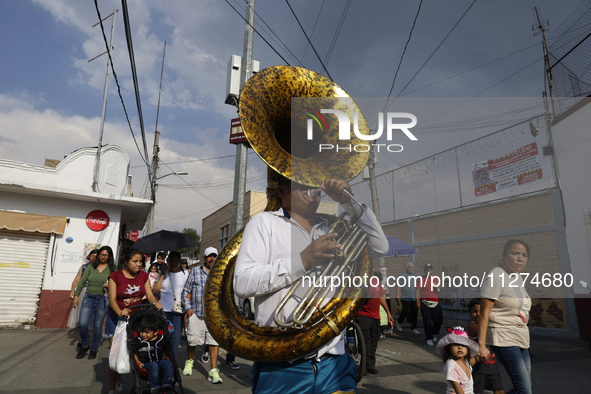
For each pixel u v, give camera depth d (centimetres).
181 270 543
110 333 438
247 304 495
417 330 898
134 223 1355
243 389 430
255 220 163
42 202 913
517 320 275
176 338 513
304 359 151
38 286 877
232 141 720
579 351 605
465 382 296
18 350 591
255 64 731
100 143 1045
